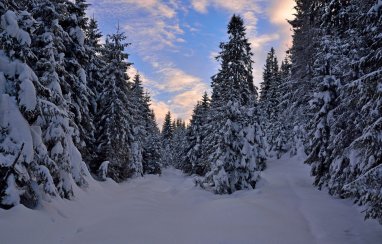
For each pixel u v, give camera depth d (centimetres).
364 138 1030
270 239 1156
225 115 2461
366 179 982
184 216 1667
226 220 1470
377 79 1027
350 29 1733
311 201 1758
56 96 1608
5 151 1157
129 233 1243
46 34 1661
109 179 2814
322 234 1201
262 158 3231
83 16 2497
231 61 2539
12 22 1215
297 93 3091
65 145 1612
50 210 1332
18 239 986
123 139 3006
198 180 2703
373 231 1163
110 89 3006
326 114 2053
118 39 3148
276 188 2277
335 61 2022
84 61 2447
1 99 1205
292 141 4200
